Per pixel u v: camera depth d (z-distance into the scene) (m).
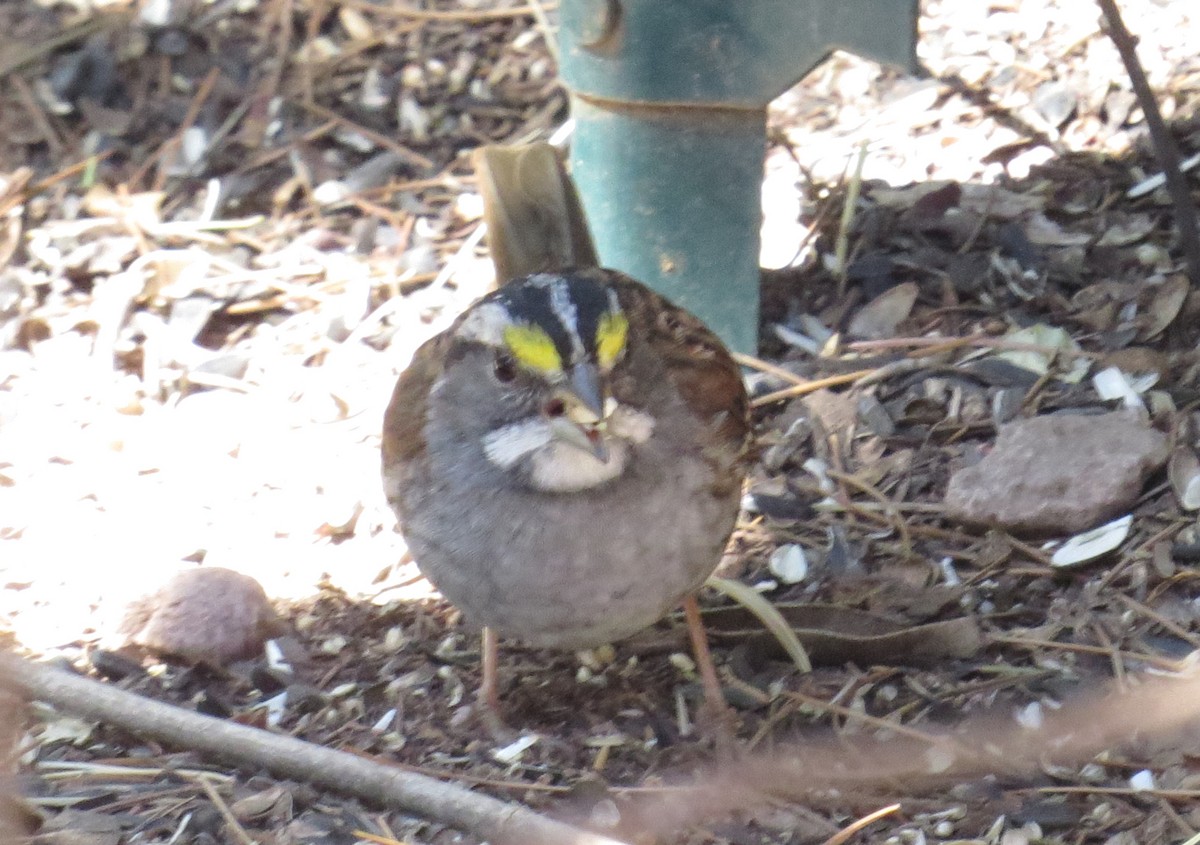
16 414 6.18
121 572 5.40
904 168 6.91
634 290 4.59
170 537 5.57
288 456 5.94
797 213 6.81
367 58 7.73
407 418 4.44
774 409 5.92
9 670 4.09
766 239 6.71
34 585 5.35
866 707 4.67
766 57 5.69
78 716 4.50
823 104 7.36
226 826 4.19
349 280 6.77
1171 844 4.05
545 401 4.08
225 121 7.50
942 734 4.50
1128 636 4.79
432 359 4.54
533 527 4.19
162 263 6.66
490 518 4.23
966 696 4.66
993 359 5.94
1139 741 4.39
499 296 4.24
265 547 5.52
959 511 5.27
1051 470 5.25
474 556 4.29
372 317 6.58
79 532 5.62
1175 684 4.55
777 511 5.48
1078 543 5.14
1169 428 5.49
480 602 4.36
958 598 5.01
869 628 4.91
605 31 5.77
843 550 5.29
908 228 6.59
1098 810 4.19
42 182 7.19
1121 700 4.51
